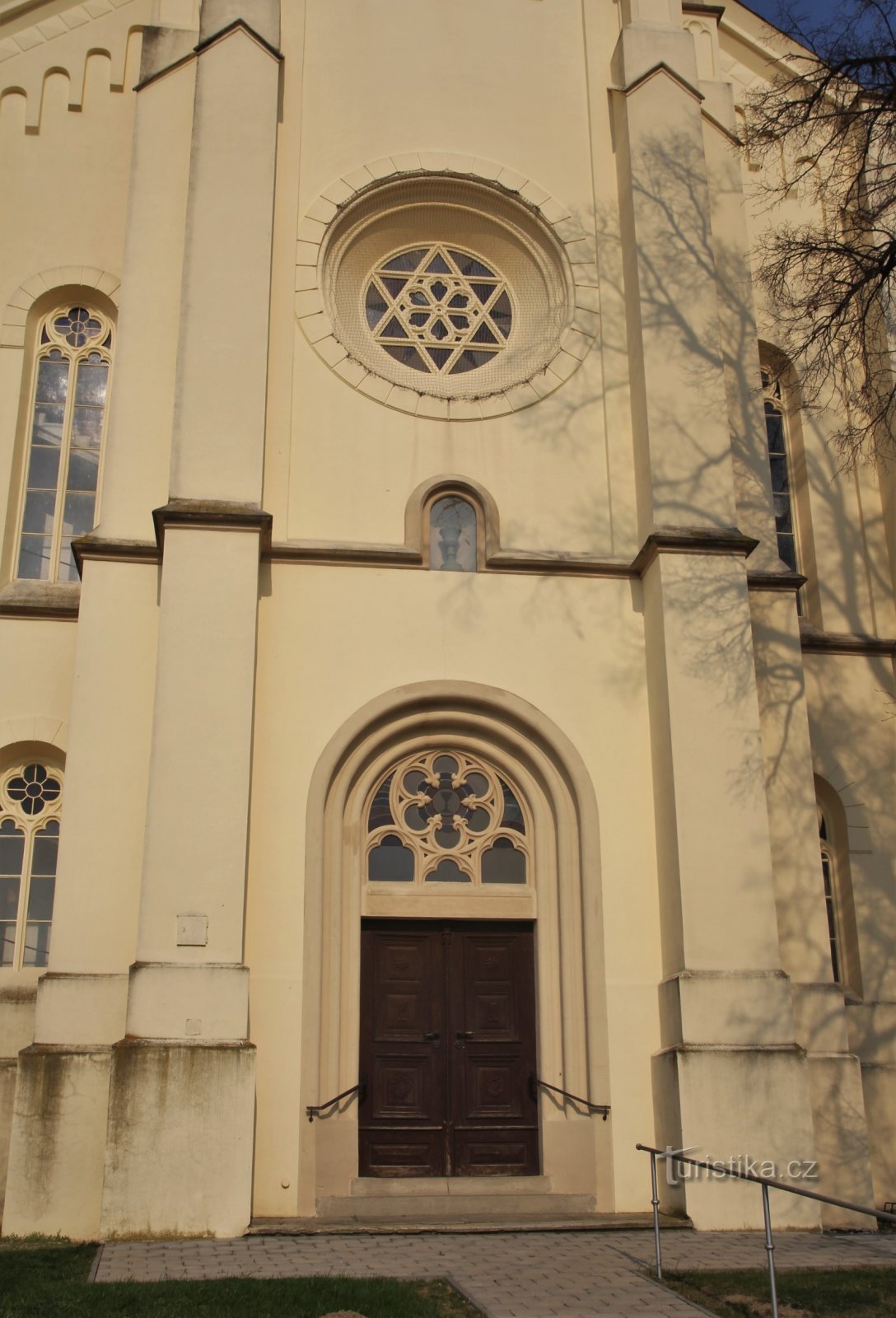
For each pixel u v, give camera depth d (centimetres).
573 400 1505
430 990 1329
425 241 1623
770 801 1398
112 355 1627
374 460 1445
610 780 1359
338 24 1619
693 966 1248
